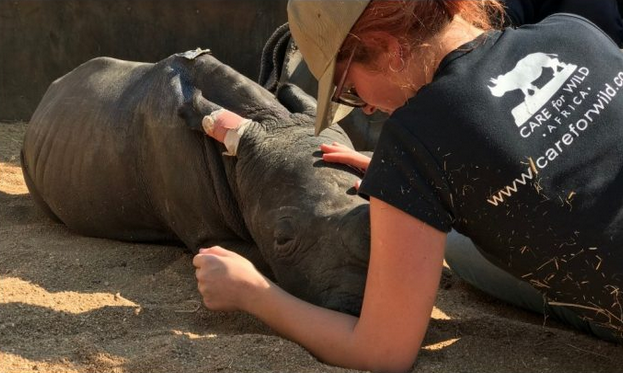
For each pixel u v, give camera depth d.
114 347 3.21
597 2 5.52
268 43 4.88
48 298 3.71
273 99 4.25
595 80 2.78
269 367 2.96
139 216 4.61
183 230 4.34
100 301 3.71
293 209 3.56
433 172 2.67
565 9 5.52
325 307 3.26
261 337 3.16
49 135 4.96
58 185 4.84
